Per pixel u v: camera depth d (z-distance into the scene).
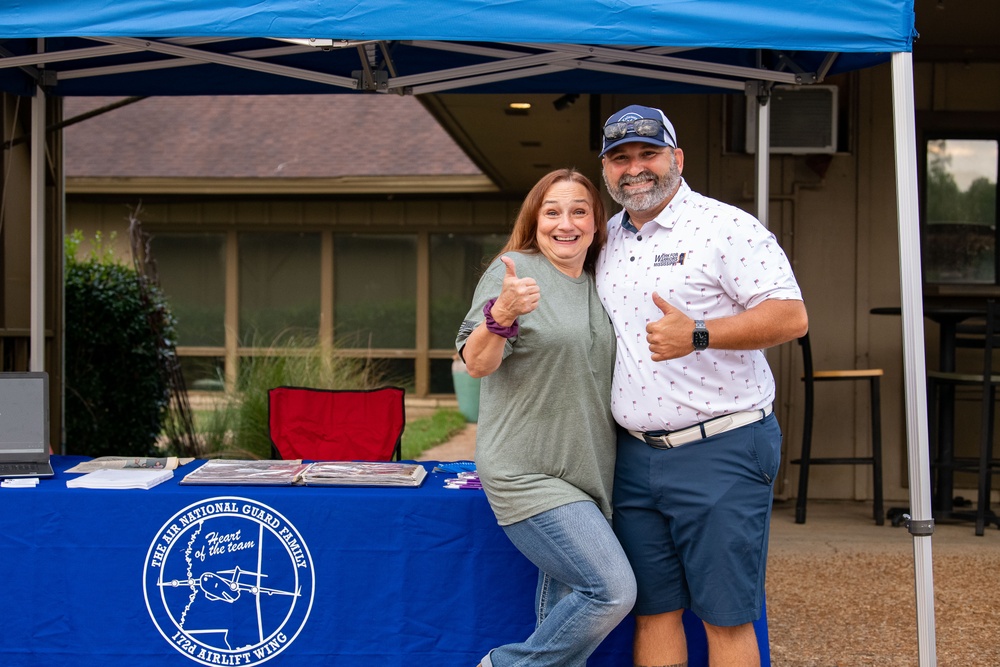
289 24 2.49
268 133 11.59
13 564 2.74
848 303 5.80
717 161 5.78
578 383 2.36
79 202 11.12
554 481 2.38
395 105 12.16
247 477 2.85
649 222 2.46
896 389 5.79
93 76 4.22
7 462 2.97
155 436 6.71
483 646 2.73
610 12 2.48
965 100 5.84
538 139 8.31
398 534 2.74
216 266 11.20
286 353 7.09
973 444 5.80
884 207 5.78
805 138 5.68
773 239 2.35
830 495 5.84
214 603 2.74
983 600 4.00
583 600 2.33
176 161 10.98
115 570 2.74
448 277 11.10
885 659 3.39
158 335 6.67
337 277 11.17
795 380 5.82
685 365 2.36
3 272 5.21
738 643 2.41
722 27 2.48
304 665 2.75
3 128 5.23
